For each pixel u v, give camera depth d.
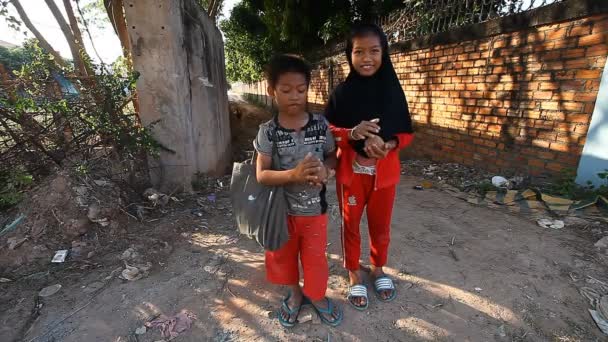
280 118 1.65
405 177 4.79
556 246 2.67
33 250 2.63
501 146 4.23
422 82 5.51
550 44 3.53
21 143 3.28
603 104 3.13
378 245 2.13
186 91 3.83
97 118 3.34
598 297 2.08
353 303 2.06
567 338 1.80
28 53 3.35
